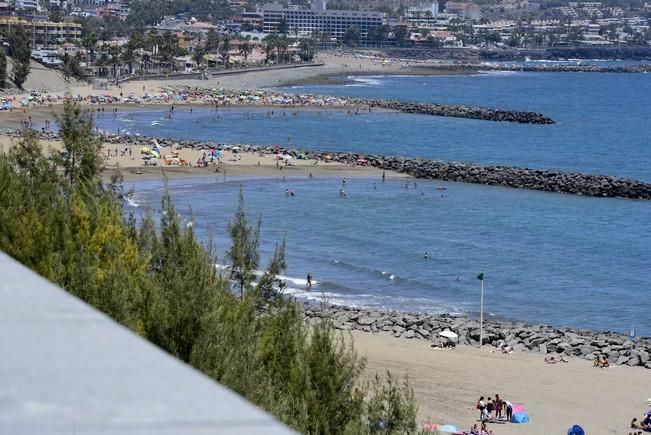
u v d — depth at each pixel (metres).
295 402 66.75
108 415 9.44
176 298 65.12
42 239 80.62
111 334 10.83
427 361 152.88
